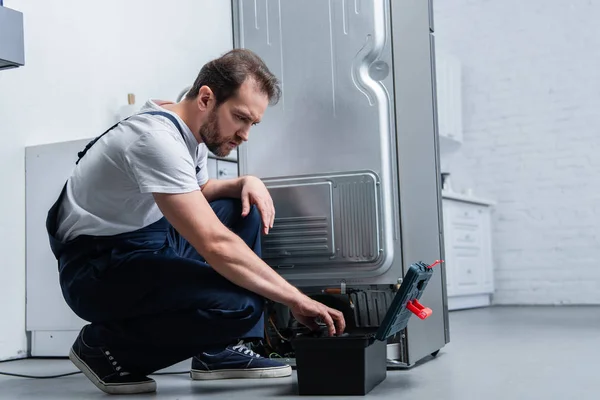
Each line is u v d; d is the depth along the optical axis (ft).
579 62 18.16
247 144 7.35
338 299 7.20
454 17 19.44
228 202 6.33
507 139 18.83
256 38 7.38
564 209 18.19
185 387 6.07
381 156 6.91
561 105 18.30
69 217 5.74
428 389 5.56
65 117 10.42
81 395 5.87
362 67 7.02
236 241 5.33
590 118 18.02
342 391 5.37
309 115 7.16
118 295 5.59
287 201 7.16
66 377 7.22
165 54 12.97
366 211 6.91
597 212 17.85
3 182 9.31
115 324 5.74
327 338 5.38
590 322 11.87
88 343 5.95
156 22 12.75
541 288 18.30
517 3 18.80
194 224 5.22
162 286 5.51
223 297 5.52
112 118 11.40
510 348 8.30
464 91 19.31
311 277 7.09
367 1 7.02
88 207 5.65
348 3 7.07
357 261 6.93
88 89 10.92
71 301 5.80
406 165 7.04
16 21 6.02
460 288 16.61
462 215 16.98
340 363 5.37
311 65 7.17
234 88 5.43
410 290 5.37
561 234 18.17
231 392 5.70
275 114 7.27
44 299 9.38
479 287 17.58
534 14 18.63
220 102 5.47
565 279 18.08
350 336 5.46
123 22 11.83
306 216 7.09
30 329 9.46
